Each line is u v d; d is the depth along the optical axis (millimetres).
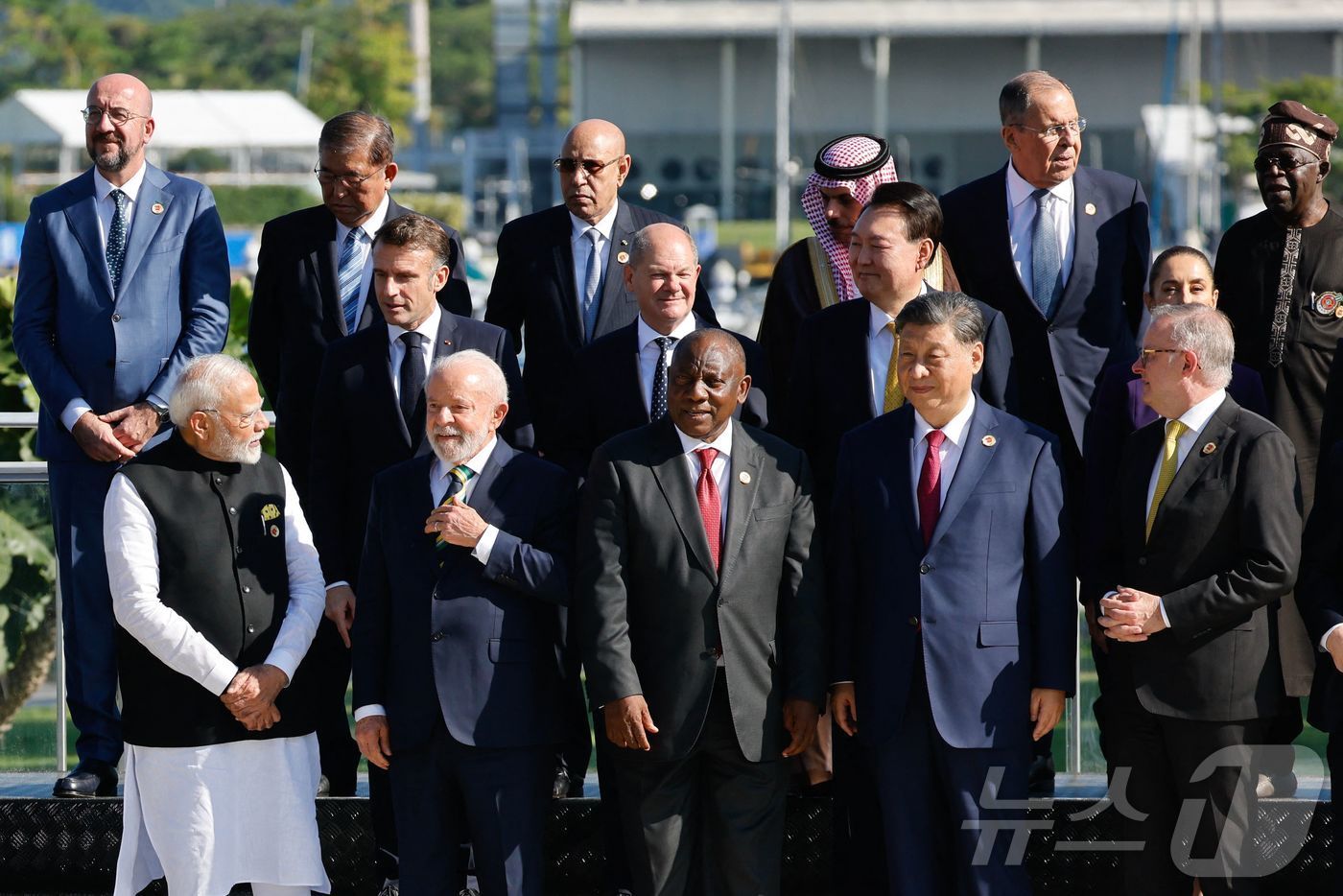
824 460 18719
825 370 18734
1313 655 19500
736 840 16953
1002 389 18203
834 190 19594
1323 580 16656
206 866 16844
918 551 16922
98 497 19750
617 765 17156
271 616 17406
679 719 16703
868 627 17062
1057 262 19750
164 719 16938
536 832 17094
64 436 19672
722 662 16766
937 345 16656
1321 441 17625
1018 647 16844
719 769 17062
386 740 17203
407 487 17516
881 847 17609
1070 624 16922
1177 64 196125
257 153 170125
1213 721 16578
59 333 19750
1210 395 16891
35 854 19703
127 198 19969
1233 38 194875
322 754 20047
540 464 17609
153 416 19359
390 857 18734
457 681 16922
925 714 16812
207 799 16891
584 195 20203
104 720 20094
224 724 17000
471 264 128750
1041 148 19391
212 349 19797
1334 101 174375
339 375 18969
